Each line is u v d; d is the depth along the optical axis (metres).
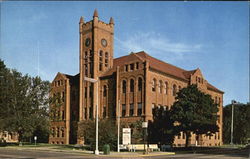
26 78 56.53
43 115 56.75
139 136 43.16
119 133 38.78
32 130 52.88
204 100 43.34
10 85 54.69
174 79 57.69
